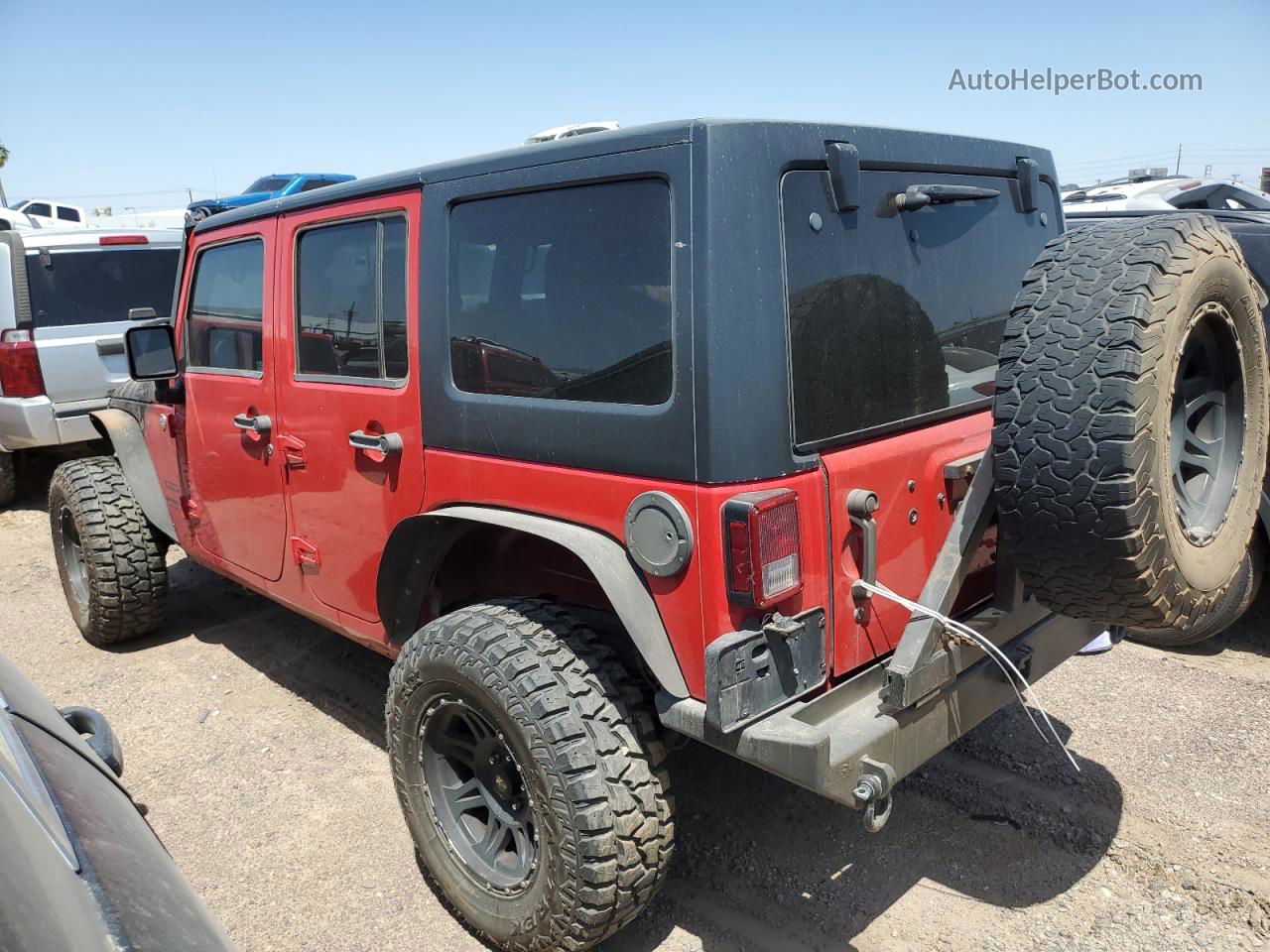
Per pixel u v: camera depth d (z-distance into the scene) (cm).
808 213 230
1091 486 209
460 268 274
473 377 274
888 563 248
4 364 718
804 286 228
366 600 334
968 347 289
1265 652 443
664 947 271
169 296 793
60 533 513
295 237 340
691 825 328
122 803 194
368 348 312
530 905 248
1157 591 219
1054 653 278
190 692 450
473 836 275
